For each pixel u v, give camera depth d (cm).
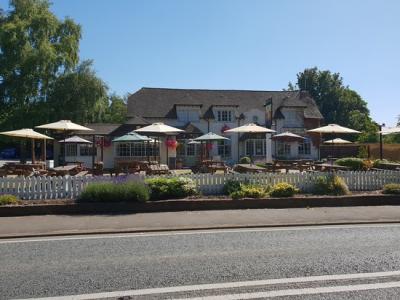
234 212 1205
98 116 4100
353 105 7288
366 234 928
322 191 1427
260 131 2255
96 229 977
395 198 1362
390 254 741
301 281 590
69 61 3991
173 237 907
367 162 2191
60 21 4209
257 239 878
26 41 3803
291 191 1359
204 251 772
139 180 1374
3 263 697
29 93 3859
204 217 1127
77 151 3400
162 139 3481
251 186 1394
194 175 1413
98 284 584
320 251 766
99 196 1234
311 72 7538
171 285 577
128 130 3478
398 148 3105
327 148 4275
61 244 842
